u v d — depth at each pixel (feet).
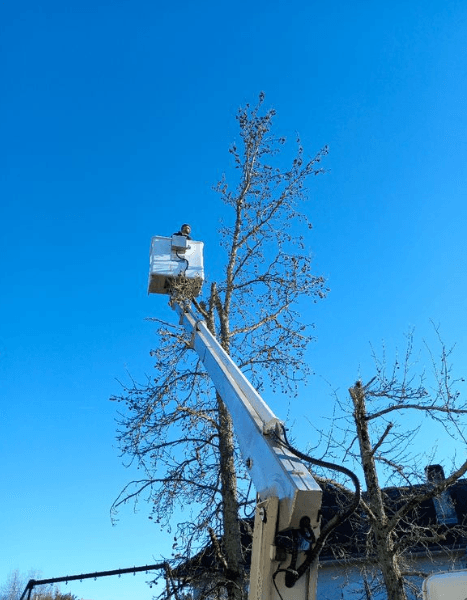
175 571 33.14
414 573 30.96
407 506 29.04
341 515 15.26
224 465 34.81
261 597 14.42
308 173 43.39
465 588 16.43
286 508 14.76
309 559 14.55
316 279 40.86
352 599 48.62
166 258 32.65
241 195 43.52
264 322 41.29
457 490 55.93
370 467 31.32
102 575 42.37
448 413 29.84
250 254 42.24
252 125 44.34
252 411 17.99
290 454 16.16
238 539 32.58
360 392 32.63
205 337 25.71
